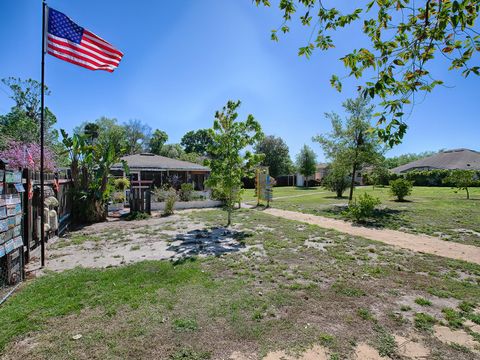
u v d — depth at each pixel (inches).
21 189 159.2
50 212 259.8
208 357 90.0
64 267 183.5
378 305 128.3
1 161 182.7
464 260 199.2
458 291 144.6
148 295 135.3
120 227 335.6
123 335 100.8
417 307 126.6
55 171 343.6
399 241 258.4
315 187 1480.1
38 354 90.1
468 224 341.4
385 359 89.6
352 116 522.0
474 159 1381.6
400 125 89.4
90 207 369.1
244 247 236.1
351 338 101.1
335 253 215.8
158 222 371.6
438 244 247.3
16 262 151.6
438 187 1117.1
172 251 223.6
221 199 560.4
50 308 120.6
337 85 98.3
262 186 609.6
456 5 68.4
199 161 1360.7
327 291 143.6
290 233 293.7
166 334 101.9
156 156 847.7
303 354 91.7
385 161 535.2
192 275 164.4
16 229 150.4
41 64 181.2
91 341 97.0
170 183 800.9
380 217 401.1
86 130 1332.4
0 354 90.1
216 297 134.3
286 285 151.0
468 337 102.3
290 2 102.7
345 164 534.6
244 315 116.7
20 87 938.7
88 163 390.9
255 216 423.8
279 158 1633.9
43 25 181.3
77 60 203.5
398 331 106.3
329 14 97.5
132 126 1877.5
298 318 115.3
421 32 84.4
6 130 746.8
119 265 187.3
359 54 88.2
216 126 345.4
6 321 109.0
